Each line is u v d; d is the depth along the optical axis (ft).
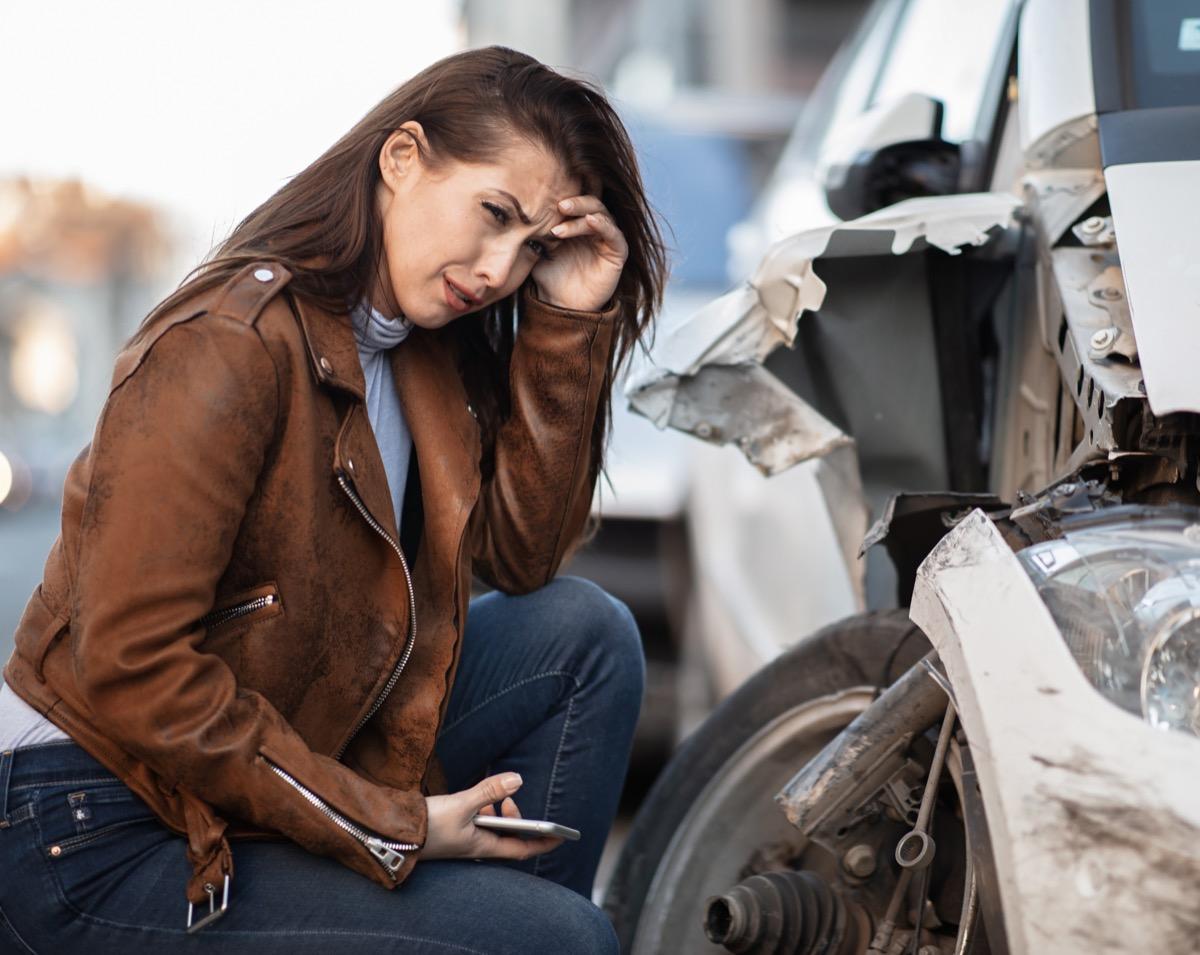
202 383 5.64
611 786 7.47
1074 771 4.66
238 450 5.70
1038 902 4.59
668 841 7.89
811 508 10.36
